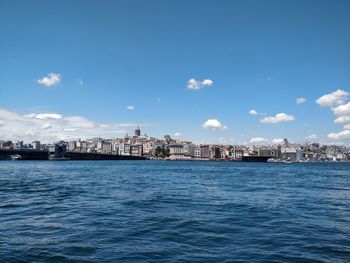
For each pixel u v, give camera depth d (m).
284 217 29.12
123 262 16.22
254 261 16.64
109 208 33.34
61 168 168.25
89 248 18.56
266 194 48.88
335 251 18.55
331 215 30.64
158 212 30.92
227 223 25.95
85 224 25.19
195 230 23.31
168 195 46.06
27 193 48.19
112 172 126.06
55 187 58.38
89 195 45.53
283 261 16.72
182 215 29.36
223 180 83.00
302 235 22.25
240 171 150.25
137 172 128.25
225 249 18.69
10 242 19.78
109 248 18.59
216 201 39.75
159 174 113.31
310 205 37.41
